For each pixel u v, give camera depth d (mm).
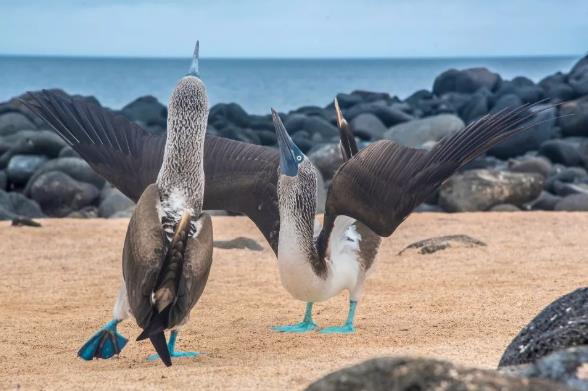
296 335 9820
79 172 30266
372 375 4539
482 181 26906
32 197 28938
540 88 59250
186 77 8375
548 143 37656
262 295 12406
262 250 16250
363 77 183500
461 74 67125
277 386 6680
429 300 11609
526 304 11109
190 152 8234
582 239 16594
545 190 30781
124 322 10820
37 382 7406
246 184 10078
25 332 10305
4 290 12844
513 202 27094
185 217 7746
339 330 9938
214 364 8195
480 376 4434
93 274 14055
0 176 32000
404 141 39938
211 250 8109
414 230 17969
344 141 10492
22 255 15680
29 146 33375
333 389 4531
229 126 50125
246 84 139250
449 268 13930
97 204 29188
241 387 6680
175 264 7543
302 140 43562
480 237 16938
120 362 8688
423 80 171875
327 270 9516
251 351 9031
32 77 172250
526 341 6340
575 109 44344
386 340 9367
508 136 8461
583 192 30031
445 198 27016
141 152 9266
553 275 13172
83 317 11141
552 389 4371
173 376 7238
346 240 9781
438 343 9008
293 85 139750
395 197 8945
